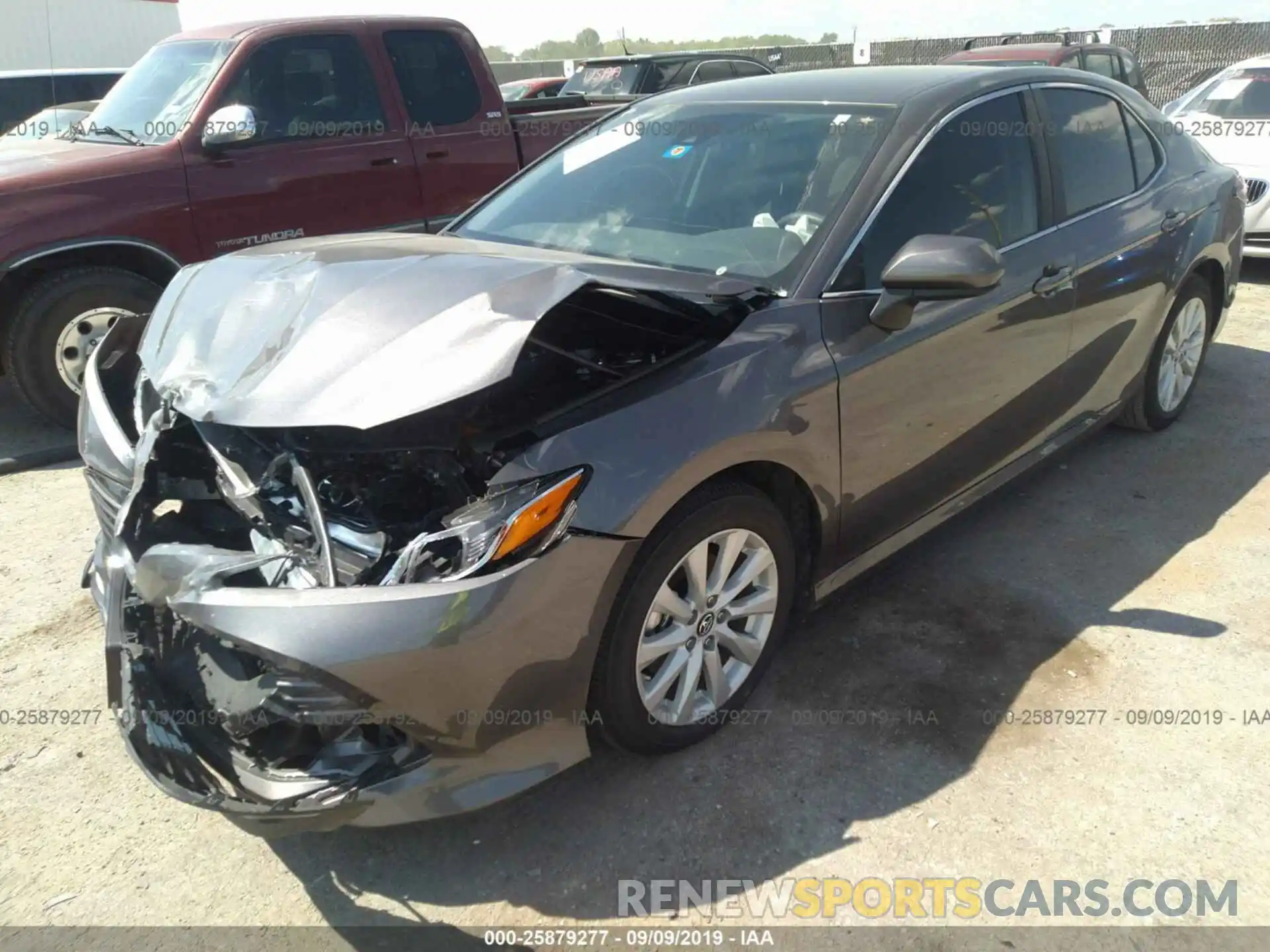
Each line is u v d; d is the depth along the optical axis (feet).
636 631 7.68
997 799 8.05
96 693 9.75
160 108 17.47
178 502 8.61
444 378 6.83
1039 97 11.51
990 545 12.02
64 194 15.55
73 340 16.15
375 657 6.38
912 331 9.32
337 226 18.42
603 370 8.08
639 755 8.46
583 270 7.88
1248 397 16.65
